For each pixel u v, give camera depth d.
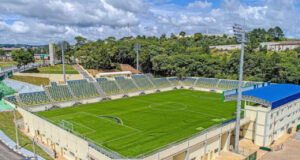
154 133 54.25
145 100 93.44
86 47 151.25
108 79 108.69
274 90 61.50
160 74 153.62
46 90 84.50
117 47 155.75
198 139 41.78
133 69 158.00
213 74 131.38
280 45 193.00
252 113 53.16
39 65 140.50
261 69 115.12
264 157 46.16
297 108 64.94
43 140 53.12
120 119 65.94
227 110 76.56
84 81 100.44
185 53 170.50
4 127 55.88
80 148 40.75
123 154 42.62
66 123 61.72
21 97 77.25
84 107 80.88
